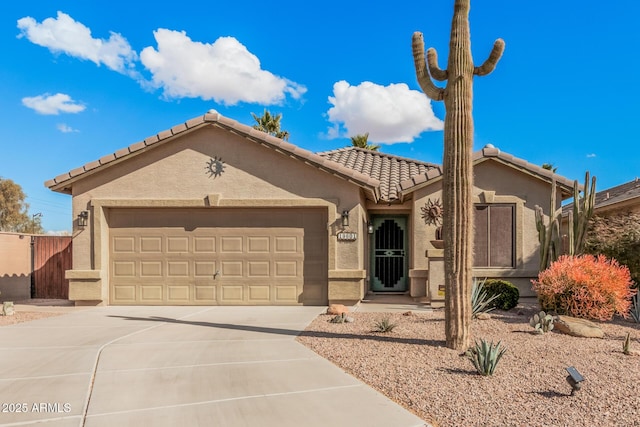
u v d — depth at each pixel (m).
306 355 7.72
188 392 5.89
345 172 13.55
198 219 14.27
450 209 7.95
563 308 10.84
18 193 54.16
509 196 14.91
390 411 5.23
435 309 12.91
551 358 7.27
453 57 8.05
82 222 14.01
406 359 7.29
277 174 13.98
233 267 14.16
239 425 4.86
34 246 17.12
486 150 14.75
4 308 12.09
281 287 14.09
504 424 4.82
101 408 5.36
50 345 8.52
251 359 7.47
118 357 7.62
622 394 5.64
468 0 8.13
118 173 14.19
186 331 9.86
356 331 9.63
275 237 14.16
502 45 7.85
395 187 16.80
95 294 13.90
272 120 41.53
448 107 8.07
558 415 5.04
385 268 18.05
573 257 11.57
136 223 14.33
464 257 7.89
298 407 5.36
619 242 13.33
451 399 5.53
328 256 13.85
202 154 14.13
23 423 4.95
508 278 14.62
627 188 21.16
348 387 6.05
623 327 10.09
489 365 6.39
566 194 15.34
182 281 14.18
